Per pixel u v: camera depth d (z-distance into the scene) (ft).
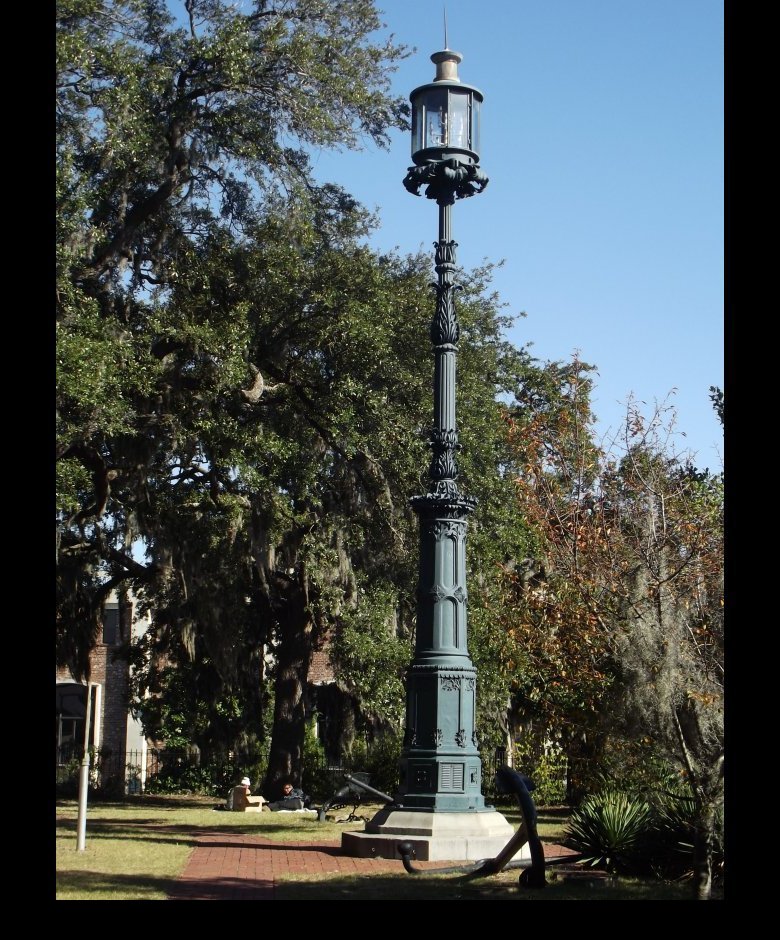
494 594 73.51
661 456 57.57
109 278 67.51
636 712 38.96
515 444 72.02
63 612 82.48
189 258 72.18
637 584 40.04
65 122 59.67
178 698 110.32
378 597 76.23
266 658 124.36
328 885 40.86
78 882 39.19
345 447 76.64
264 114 68.28
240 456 67.15
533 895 38.24
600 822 46.24
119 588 94.12
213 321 71.15
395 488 77.20
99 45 61.41
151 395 67.15
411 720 52.65
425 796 51.31
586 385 83.71
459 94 54.60
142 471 68.74
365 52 70.23
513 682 77.77
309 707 109.70
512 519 77.56
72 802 98.07
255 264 71.92
